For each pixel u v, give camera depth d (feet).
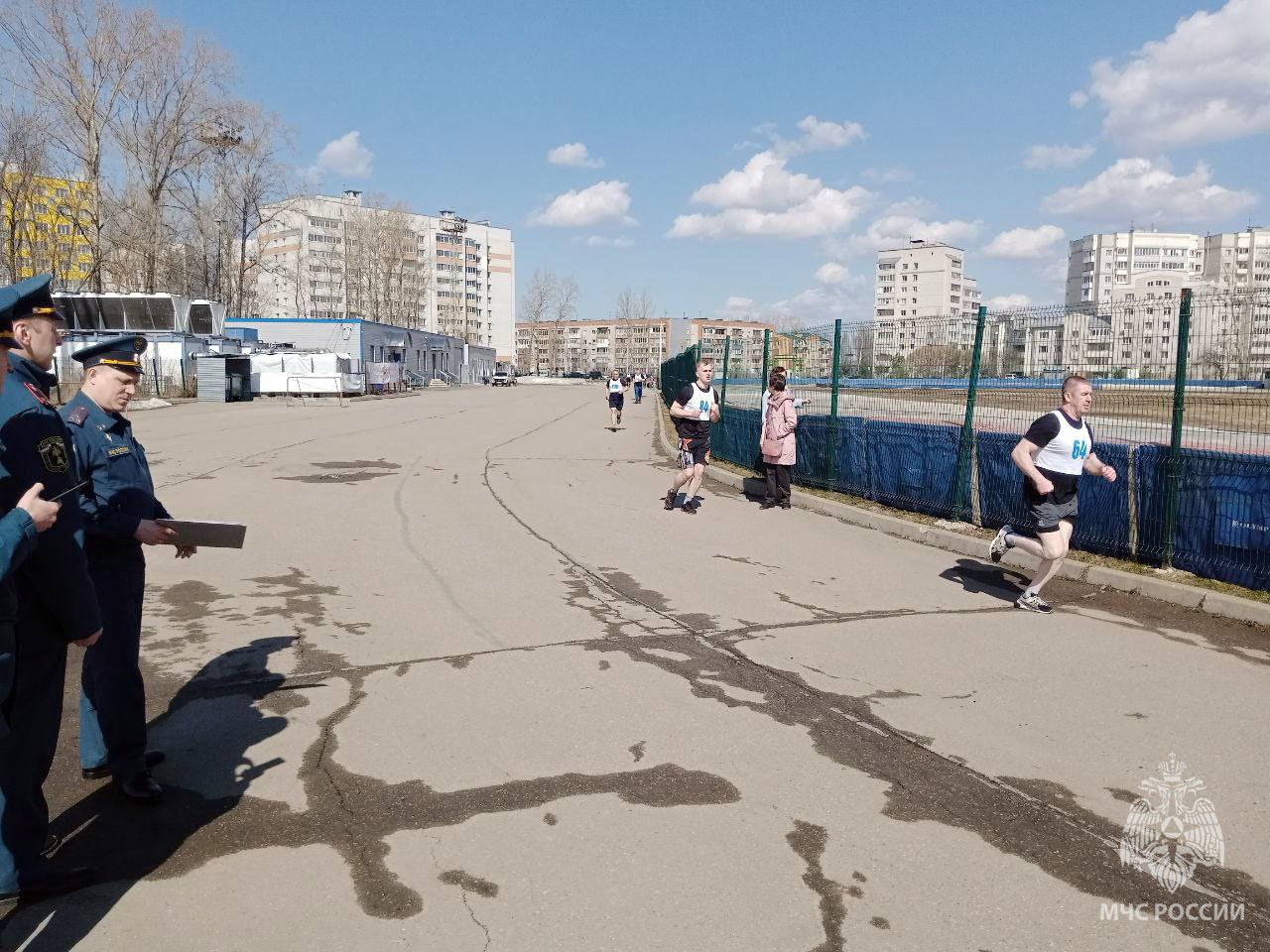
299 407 114.62
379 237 286.25
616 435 80.12
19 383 9.52
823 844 11.39
